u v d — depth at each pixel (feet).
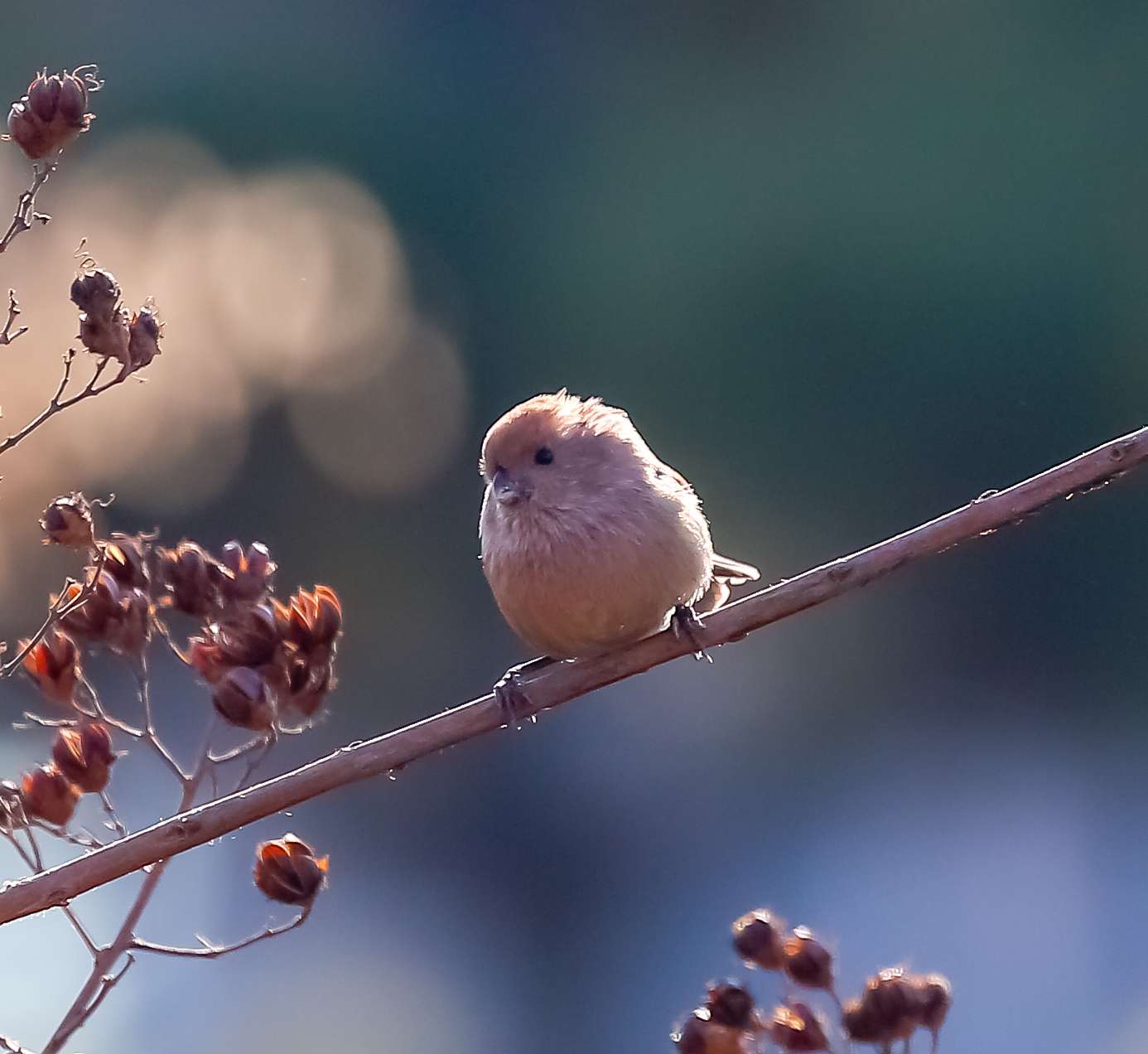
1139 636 60.80
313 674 17.75
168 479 63.31
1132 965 45.01
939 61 60.70
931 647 62.75
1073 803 55.93
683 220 63.62
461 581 66.95
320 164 70.79
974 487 61.00
